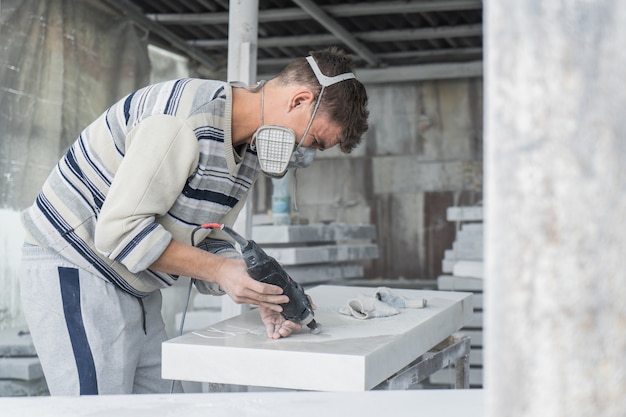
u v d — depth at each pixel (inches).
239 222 145.9
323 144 81.9
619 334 19.4
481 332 215.3
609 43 19.4
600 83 19.3
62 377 81.1
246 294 73.7
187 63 304.5
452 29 274.1
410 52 313.6
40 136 216.5
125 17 256.7
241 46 148.6
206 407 36.5
